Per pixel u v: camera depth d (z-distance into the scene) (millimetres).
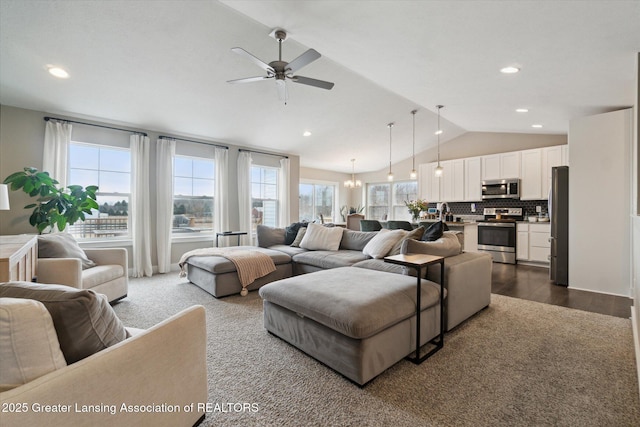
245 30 2881
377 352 1781
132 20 2635
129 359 1007
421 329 2137
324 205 8984
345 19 2238
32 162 3828
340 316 1742
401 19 2117
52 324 875
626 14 1734
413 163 7270
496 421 1441
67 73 3225
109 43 2875
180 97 3980
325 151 6961
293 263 4234
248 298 3441
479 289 2889
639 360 1807
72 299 941
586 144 3771
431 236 3029
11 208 3682
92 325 978
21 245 2006
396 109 5320
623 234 3523
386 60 2957
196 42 2998
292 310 2133
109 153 4484
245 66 3453
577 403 1575
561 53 2318
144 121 4488
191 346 1318
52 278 2410
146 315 2867
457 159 6766
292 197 6871
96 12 2514
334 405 1560
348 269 2768
